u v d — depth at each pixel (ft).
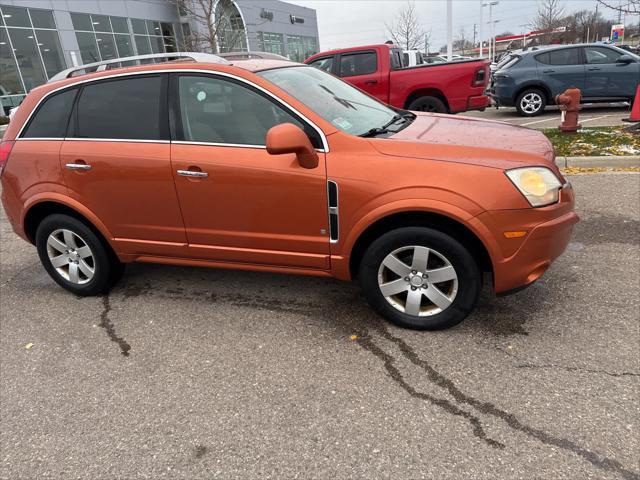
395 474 7.25
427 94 31.86
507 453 7.43
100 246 13.10
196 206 11.44
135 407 9.20
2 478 7.84
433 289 10.36
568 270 12.88
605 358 9.35
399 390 9.04
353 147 10.16
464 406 8.48
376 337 10.75
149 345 11.23
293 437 8.14
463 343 10.23
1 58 73.20
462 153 9.76
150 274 15.10
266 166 10.56
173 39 99.81
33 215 13.82
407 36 118.73
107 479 7.64
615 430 7.66
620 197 17.98
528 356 9.62
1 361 11.10
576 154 23.25
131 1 92.38
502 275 9.67
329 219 10.41
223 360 10.42
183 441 8.27
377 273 10.62
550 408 8.24
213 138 11.16
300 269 11.28
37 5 76.79
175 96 11.51
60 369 10.61
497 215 9.32
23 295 14.48
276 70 12.00
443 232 9.91
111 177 12.03
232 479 7.43
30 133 13.20
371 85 32.42
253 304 12.71
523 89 38.75
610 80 36.60
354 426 8.26
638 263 12.89
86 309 13.25
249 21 119.34
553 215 9.54
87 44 85.46
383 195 9.79
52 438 8.61
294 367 9.98
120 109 12.07
